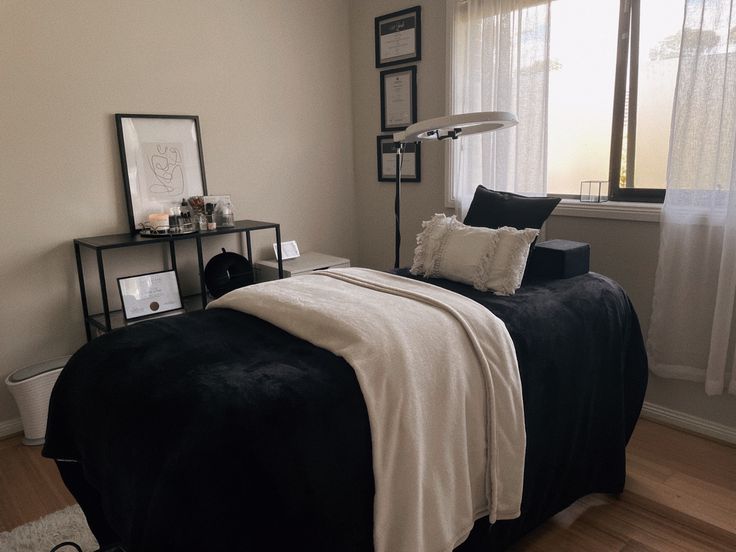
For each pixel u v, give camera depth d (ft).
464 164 10.19
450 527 4.47
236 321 5.49
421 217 11.62
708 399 8.00
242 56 10.72
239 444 3.58
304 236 12.28
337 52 12.19
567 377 5.85
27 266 8.77
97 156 9.26
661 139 8.27
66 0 8.63
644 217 8.11
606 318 6.45
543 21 8.61
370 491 4.04
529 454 5.49
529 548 5.92
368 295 5.68
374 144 12.32
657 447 7.85
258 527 3.56
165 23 9.70
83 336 9.44
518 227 7.54
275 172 11.56
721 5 6.91
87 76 8.99
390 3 11.30
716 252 7.41
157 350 4.78
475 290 6.77
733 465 7.38
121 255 9.65
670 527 6.23
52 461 7.96
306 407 3.85
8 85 8.29
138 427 3.92
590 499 6.81
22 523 6.55
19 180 8.55
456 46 10.00
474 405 4.82
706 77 7.11
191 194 10.34
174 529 3.38
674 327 7.91
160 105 9.84
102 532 5.38
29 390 8.20
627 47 8.37
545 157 8.93
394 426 4.13
